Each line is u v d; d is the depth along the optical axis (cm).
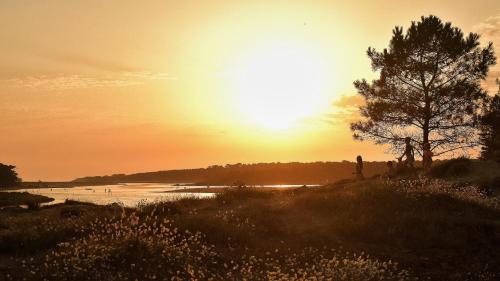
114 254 1221
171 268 1181
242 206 1897
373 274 1165
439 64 3650
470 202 1966
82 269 1118
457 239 1518
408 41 3612
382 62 3788
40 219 1734
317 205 1817
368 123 3759
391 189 1984
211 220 1562
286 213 1777
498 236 1569
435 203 1872
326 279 1127
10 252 1316
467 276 1279
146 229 1394
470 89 3534
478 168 2889
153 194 11094
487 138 3712
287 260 1293
